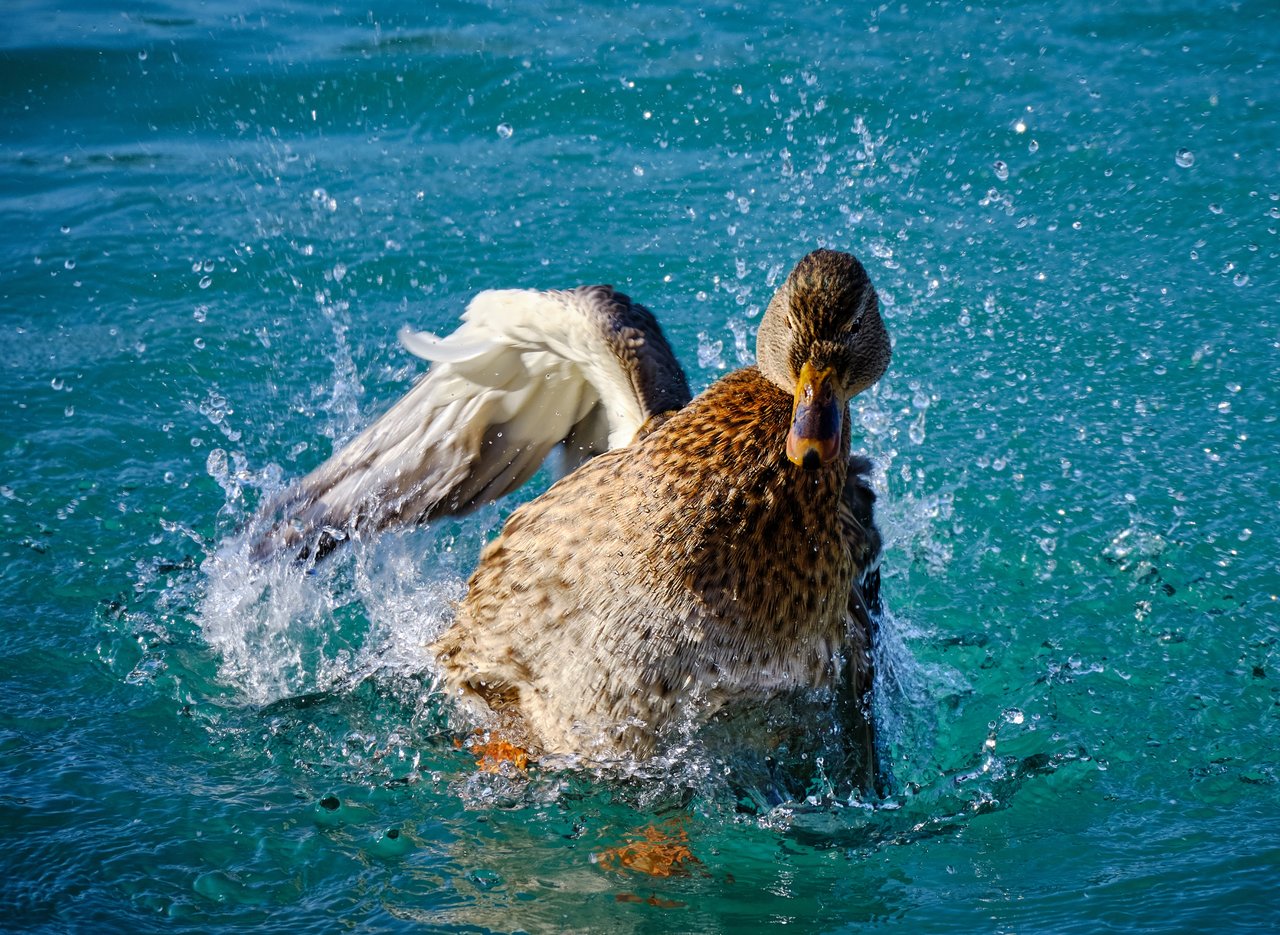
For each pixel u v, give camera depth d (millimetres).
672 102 17516
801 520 7234
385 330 13570
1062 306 13719
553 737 7785
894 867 7492
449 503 10594
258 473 11578
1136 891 7023
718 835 7746
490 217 15453
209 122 17234
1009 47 18484
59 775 7844
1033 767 8383
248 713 8758
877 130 16781
